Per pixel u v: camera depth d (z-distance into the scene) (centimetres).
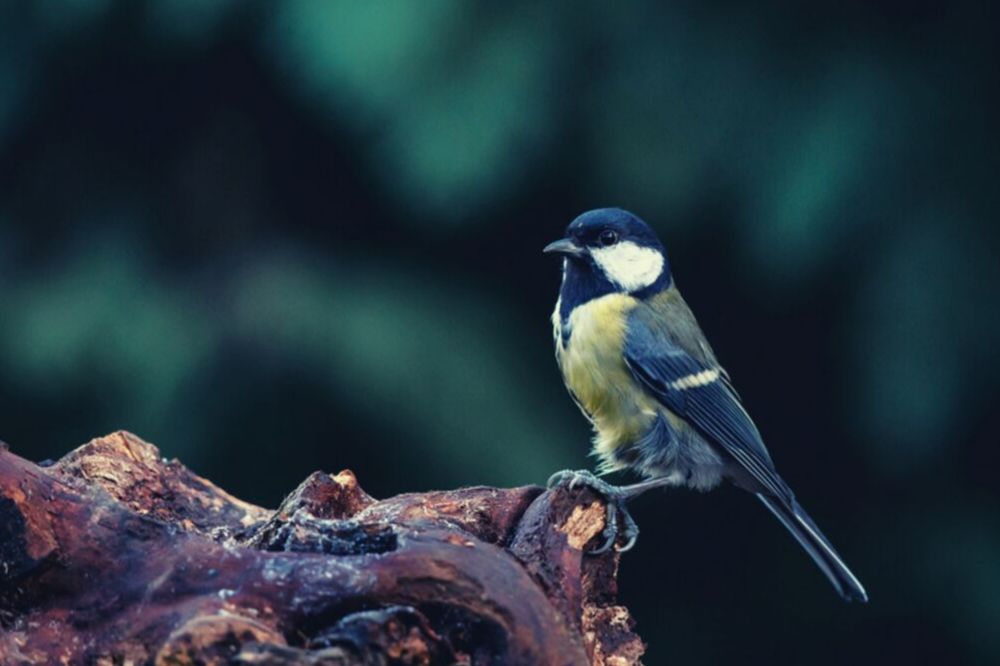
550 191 1113
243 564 457
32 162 1146
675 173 1032
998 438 1093
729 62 1020
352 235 1183
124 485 591
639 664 590
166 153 1170
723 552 1274
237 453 1093
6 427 1120
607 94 1033
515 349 1131
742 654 1266
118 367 1073
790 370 1227
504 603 456
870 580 1203
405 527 489
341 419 1090
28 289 1104
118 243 1130
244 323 1084
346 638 428
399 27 970
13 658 444
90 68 1108
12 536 463
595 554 579
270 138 1195
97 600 459
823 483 1230
